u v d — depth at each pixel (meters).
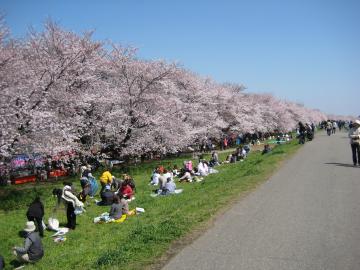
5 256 11.82
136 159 36.69
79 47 27.12
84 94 26.47
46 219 15.70
